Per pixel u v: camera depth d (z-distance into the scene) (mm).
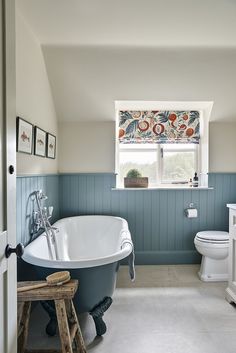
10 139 1019
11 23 1029
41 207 2373
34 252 1946
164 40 2430
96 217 3256
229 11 1977
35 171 2428
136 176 3418
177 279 2861
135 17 2055
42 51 2592
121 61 2729
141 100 3170
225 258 2812
